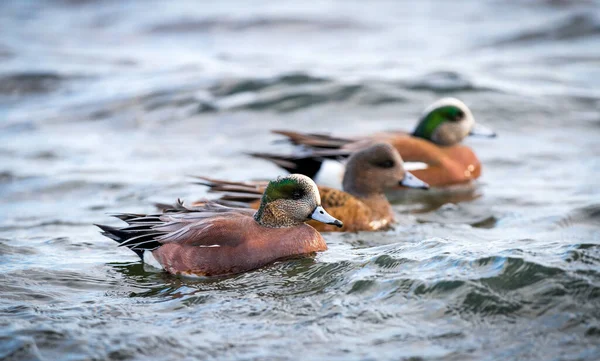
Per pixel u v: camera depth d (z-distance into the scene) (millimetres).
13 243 11633
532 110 19594
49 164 16453
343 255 10672
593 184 14406
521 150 17188
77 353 8039
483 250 10000
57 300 9414
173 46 27266
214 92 21125
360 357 7852
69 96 21766
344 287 9414
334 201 12594
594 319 8289
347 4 31703
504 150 17266
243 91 21047
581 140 17641
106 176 15531
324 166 15820
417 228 12656
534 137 18062
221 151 17484
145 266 10672
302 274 10000
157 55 25969
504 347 7922
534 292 8820
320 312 8844
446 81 21375
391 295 9070
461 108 16484
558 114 19359
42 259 10906
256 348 8102
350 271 9859
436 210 13820
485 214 13312
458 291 8945
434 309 8703
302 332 8398
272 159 15859
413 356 7828
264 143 18047
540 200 13750
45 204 14000
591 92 20719
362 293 9211
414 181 13508
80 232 12297
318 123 19266
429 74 22078
